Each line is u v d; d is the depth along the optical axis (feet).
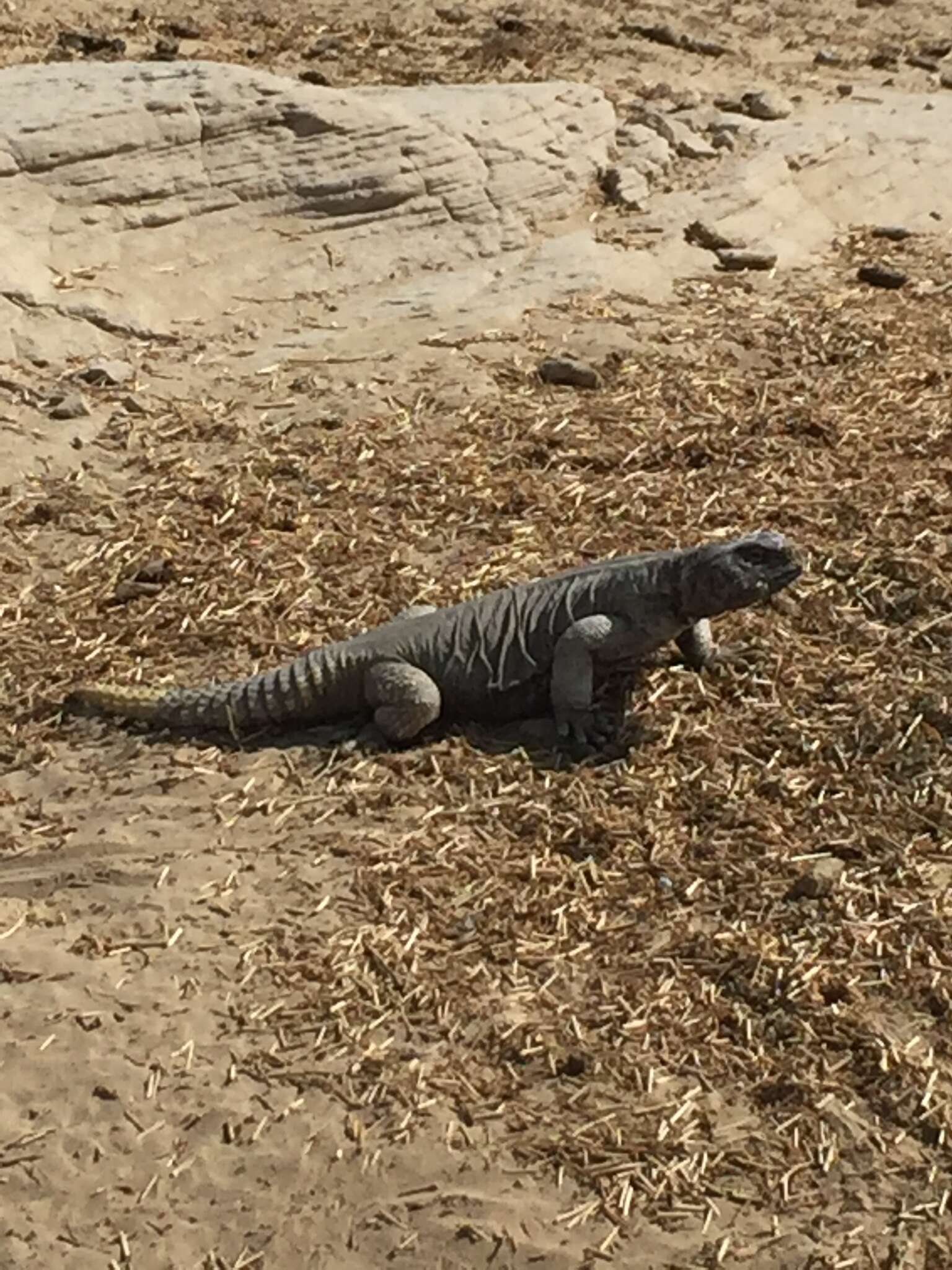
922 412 10.38
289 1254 7.44
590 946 8.04
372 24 14.60
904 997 7.88
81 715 8.85
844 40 15.64
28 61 12.79
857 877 8.18
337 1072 7.77
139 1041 7.86
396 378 10.58
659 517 9.66
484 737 8.68
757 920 8.08
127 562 9.48
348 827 8.39
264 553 9.50
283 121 11.25
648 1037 7.82
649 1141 7.59
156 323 10.80
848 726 8.66
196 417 10.30
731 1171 7.54
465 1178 7.55
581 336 10.92
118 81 11.17
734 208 12.00
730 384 10.58
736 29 15.64
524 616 8.68
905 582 9.26
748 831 8.32
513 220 11.65
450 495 9.80
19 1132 7.68
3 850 8.39
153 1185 7.57
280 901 8.19
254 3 14.92
